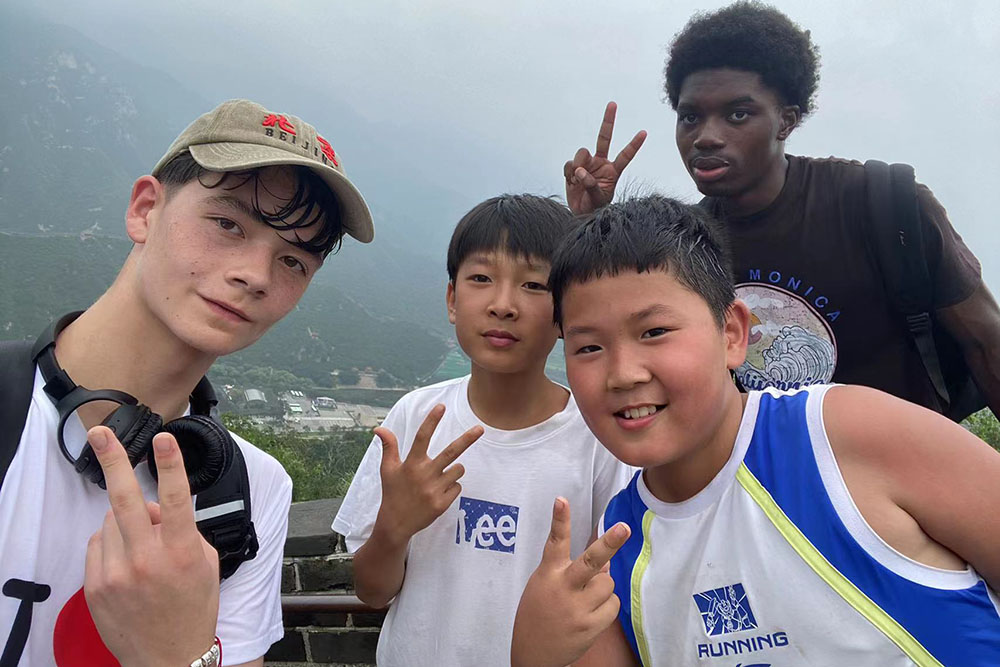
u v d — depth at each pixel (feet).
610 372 1.69
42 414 1.73
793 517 1.61
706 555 1.72
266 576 2.05
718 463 1.78
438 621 2.40
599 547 1.55
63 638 1.69
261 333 1.91
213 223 1.78
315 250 1.94
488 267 2.40
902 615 1.49
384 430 2.30
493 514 2.44
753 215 3.01
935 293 2.74
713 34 2.86
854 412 1.64
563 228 2.41
